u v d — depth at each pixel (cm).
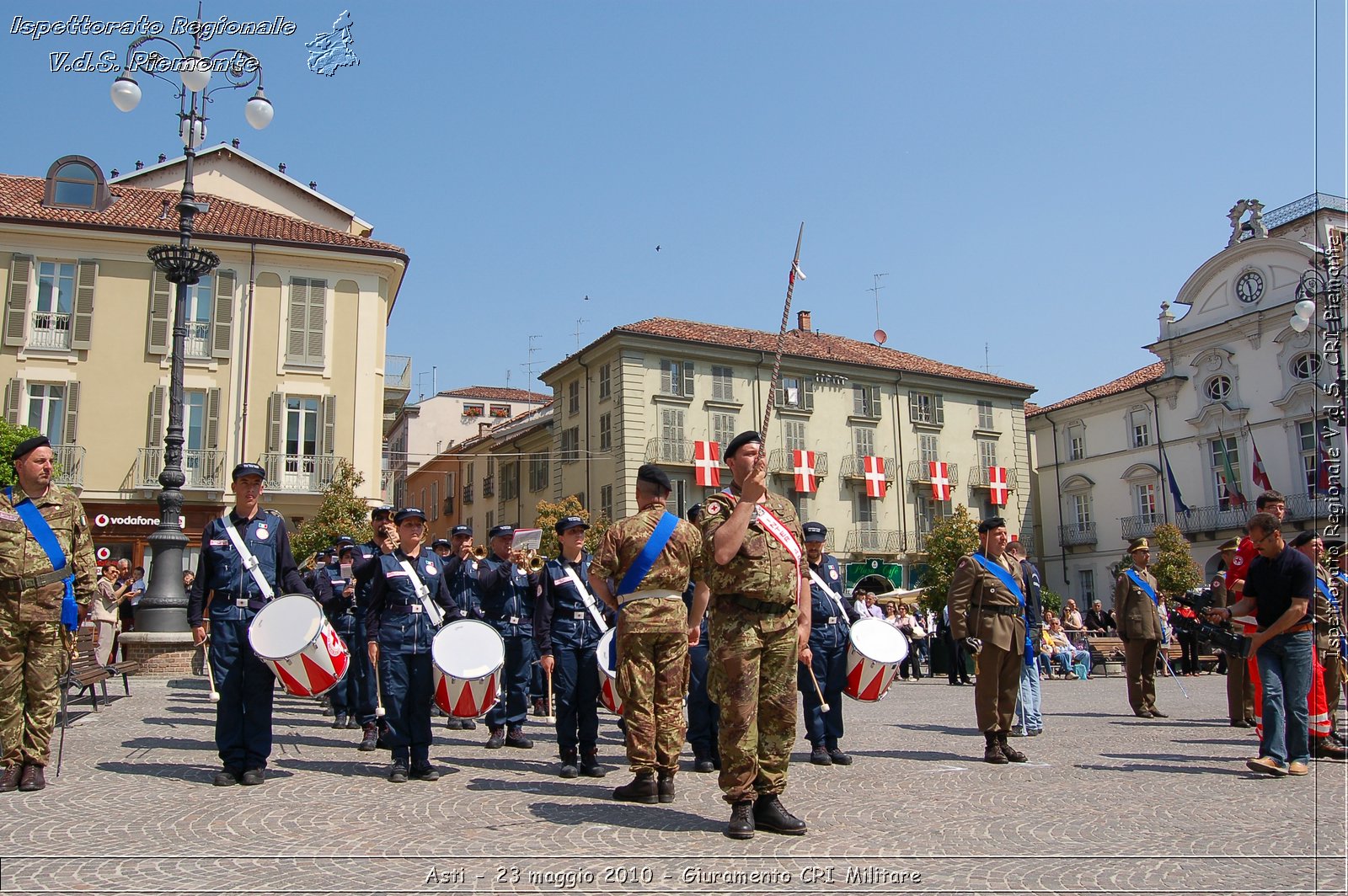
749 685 587
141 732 1034
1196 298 4756
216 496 3191
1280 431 4281
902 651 920
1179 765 888
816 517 4622
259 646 748
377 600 807
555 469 4753
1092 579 5250
